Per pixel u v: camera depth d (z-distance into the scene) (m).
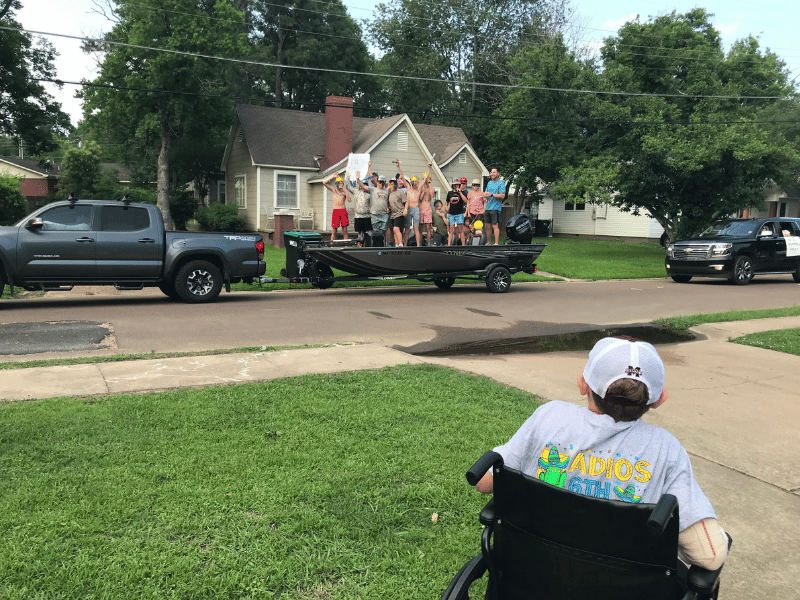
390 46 43.09
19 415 5.11
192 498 3.70
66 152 37.47
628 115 26.75
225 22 27.31
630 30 30.64
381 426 5.11
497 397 6.15
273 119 30.06
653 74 30.86
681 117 30.67
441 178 29.36
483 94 41.62
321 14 44.97
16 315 10.41
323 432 4.92
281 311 11.66
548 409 2.07
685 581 2.01
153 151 32.56
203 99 28.42
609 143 29.23
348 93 46.00
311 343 8.97
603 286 17.72
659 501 1.70
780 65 41.03
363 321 10.90
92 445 4.50
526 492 1.91
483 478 2.10
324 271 14.70
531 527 1.93
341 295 14.53
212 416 5.21
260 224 28.14
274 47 44.97
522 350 9.05
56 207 11.41
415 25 41.56
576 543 1.85
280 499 3.72
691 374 7.62
